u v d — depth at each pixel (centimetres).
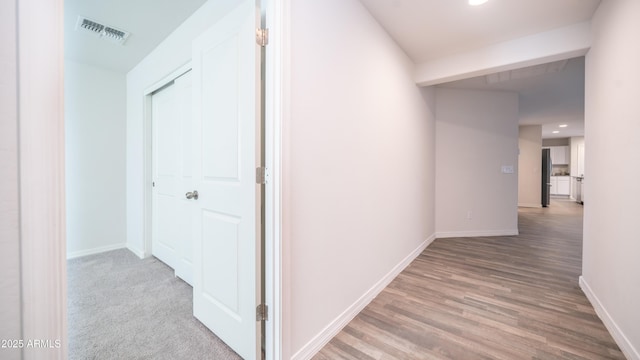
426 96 358
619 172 164
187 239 242
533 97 459
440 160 415
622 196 160
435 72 296
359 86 196
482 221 430
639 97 144
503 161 431
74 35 253
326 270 165
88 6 209
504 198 433
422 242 349
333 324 170
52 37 72
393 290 232
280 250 131
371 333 171
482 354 150
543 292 227
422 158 344
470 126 423
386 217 242
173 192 269
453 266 290
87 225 324
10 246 67
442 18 220
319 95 156
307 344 150
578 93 436
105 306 203
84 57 301
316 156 155
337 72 172
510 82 386
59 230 74
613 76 174
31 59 69
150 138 309
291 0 136
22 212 69
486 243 383
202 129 173
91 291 227
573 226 493
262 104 143
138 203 321
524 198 729
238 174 145
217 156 160
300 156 143
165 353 152
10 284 68
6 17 66
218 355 151
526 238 411
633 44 150
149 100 308
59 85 73
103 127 334
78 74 315
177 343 161
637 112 146
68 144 310
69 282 245
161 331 172
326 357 150
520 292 227
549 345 157
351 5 186
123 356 150
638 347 140
